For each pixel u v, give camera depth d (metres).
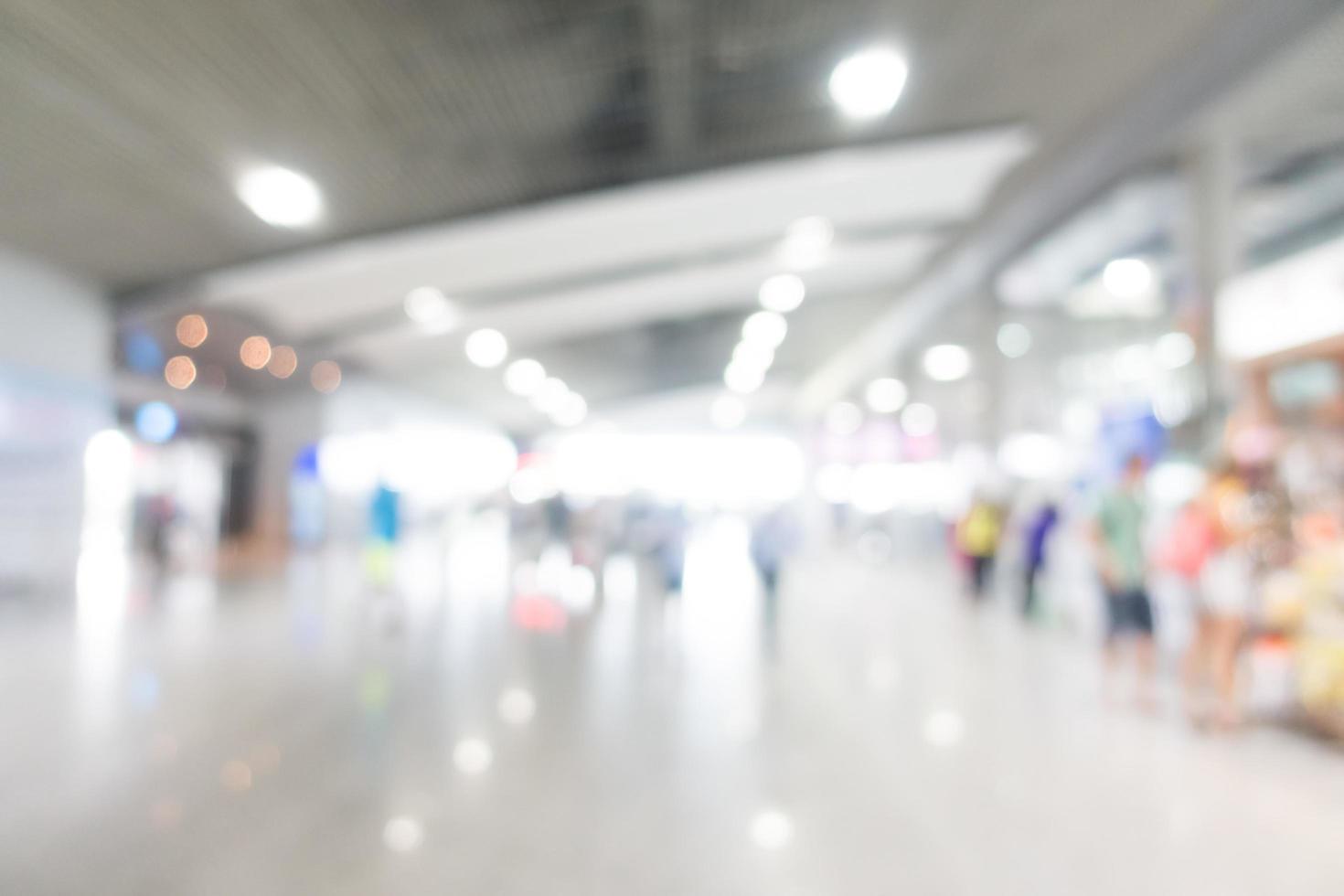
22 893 3.04
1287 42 5.59
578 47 5.37
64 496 9.98
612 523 13.95
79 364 9.69
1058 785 4.21
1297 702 5.10
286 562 17.56
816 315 16.95
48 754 4.64
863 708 5.80
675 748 4.84
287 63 5.22
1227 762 4.57
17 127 5.84
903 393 19.97
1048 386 13.37
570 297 14.62
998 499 11.96
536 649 8.02
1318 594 5.05
